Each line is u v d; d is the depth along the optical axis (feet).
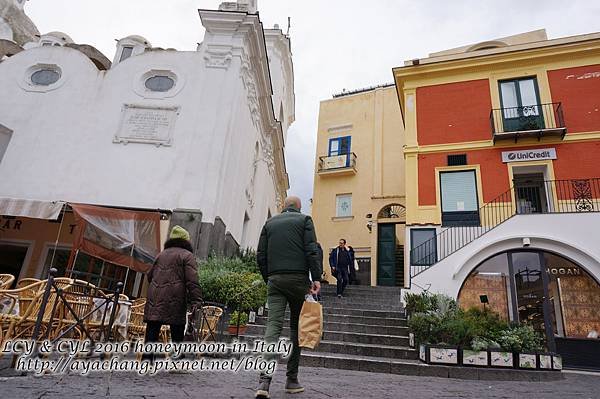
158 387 10.89
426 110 48.29
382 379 17.13
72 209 33.24
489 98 46.26
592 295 31.35
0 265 46.78
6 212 32.19
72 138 40.91
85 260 38.29
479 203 42.60
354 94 76.13
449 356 20.83
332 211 67.46
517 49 46.16
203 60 44.01
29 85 43.55
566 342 30.71
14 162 39.75
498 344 21.94
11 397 8.50
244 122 47.32
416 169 45.93
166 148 40.34
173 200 38.22
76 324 13.98
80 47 58.80
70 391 9.56
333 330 27.53
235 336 24.70
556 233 32.73
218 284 28.19
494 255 33.78
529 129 42.80
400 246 61.21
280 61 72.33
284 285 10.84
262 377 10.18
